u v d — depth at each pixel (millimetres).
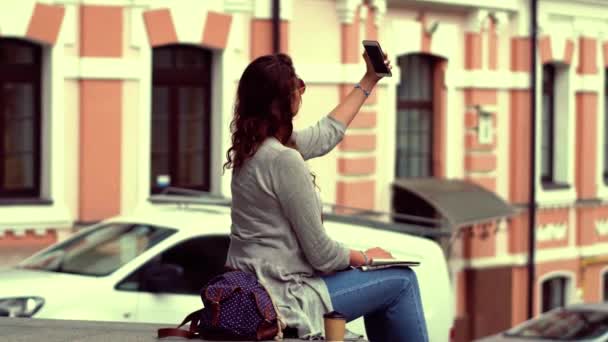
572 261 29125
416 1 24547
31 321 9453
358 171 23781
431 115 25688
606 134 30234
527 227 27547
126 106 20609
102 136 20359
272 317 7000
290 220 7059
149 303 13578
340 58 23453
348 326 13344
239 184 7113
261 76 7035
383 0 24062
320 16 23156
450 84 25688
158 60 21328
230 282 7090
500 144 26891
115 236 14375
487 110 26250
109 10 20312
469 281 26391
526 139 27344
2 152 19562
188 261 13922
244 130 7051
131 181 20688
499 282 26938
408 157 25281
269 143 7062
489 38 26375
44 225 19719
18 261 19281
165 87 21438
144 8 20703
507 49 26938
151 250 13828
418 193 23875
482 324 26516
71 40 20000
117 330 8922
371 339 7688
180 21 21109
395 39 24516
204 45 21516
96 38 20250
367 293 7328
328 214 15359
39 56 19875
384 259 7379
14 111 19672
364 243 14492
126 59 20562
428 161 25641
